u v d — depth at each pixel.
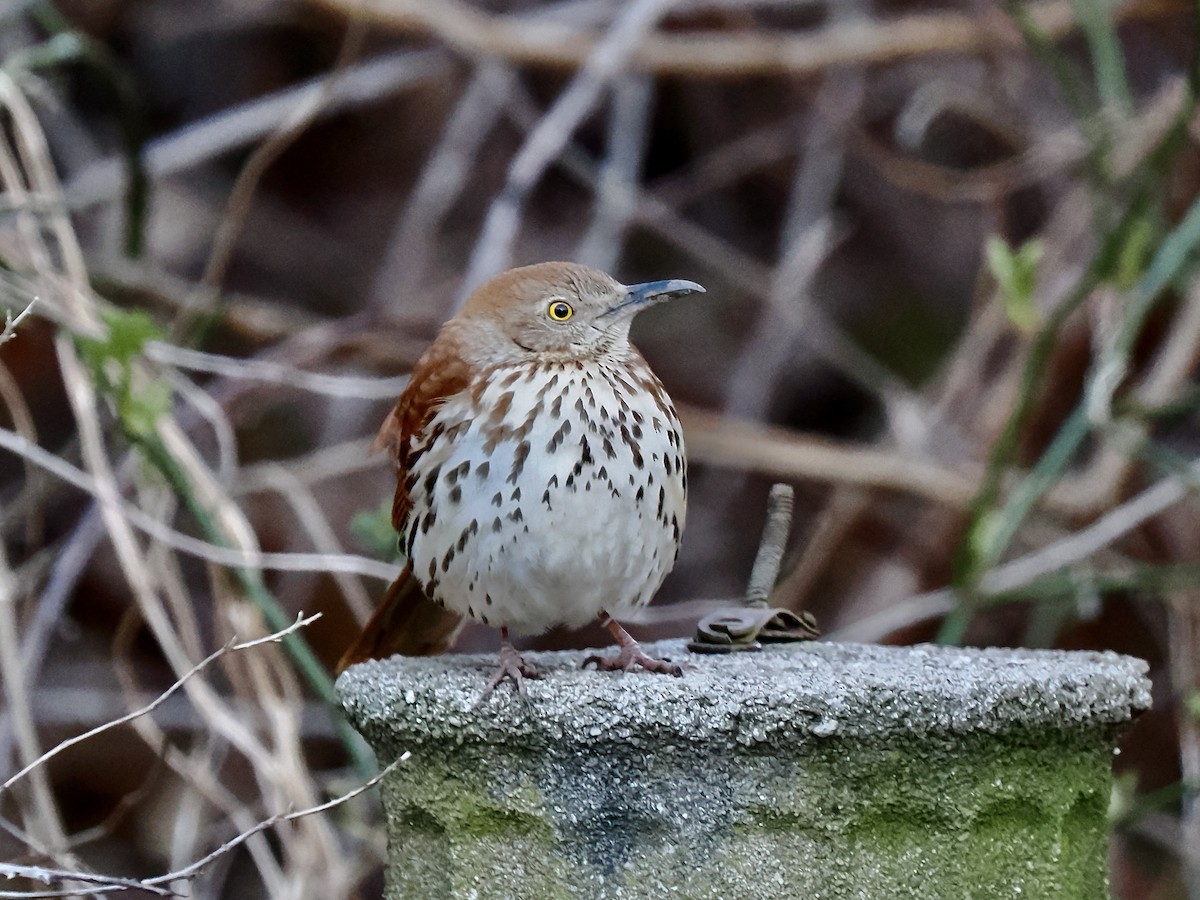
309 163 15.00
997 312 12.12
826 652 5.61
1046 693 4.71
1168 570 9.92
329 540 10.09
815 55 12.67
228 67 14.95
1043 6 12.95
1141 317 9.47
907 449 11.95
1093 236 12.09
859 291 15.08
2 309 8.52
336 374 12.44
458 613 6.51
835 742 4.59
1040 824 4.75
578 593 6.18
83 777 12.40
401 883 4.93
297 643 8.10
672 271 15.15
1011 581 10.45
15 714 8.23
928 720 4.60
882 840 4.63
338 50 14.70
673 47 12.62
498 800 4.74
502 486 6.06
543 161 11.45
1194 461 12.81
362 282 14.86
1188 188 11.84
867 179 14.79
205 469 8.99
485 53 12.44
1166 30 13.84
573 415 6.10
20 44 13.19
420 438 6.35
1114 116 10.20
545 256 14.71
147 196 10.90
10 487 12.70
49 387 12.35
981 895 4.66
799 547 13.87
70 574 9.58
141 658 13.09
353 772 10.06
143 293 11.37
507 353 6.48
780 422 15.11
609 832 4.64
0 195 9.45
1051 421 12.10
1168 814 12.98
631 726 4.62
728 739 4.59
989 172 12.70
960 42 12.64
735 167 14.27
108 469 8.86
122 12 14.50
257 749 8.15
